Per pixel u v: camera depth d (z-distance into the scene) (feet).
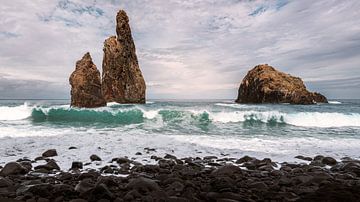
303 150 39.01
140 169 26.05
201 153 36.58
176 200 15.14
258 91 156.35
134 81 142.72
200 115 72.90
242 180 21.50
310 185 19.71
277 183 20.31
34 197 15.89
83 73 106.63
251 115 71.97
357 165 26.84
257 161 30.30
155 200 15.37
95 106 105.50
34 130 54.54
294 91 145.38
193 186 18.52
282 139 47.78
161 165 28.43
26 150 36.47
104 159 32.12
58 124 65.67
